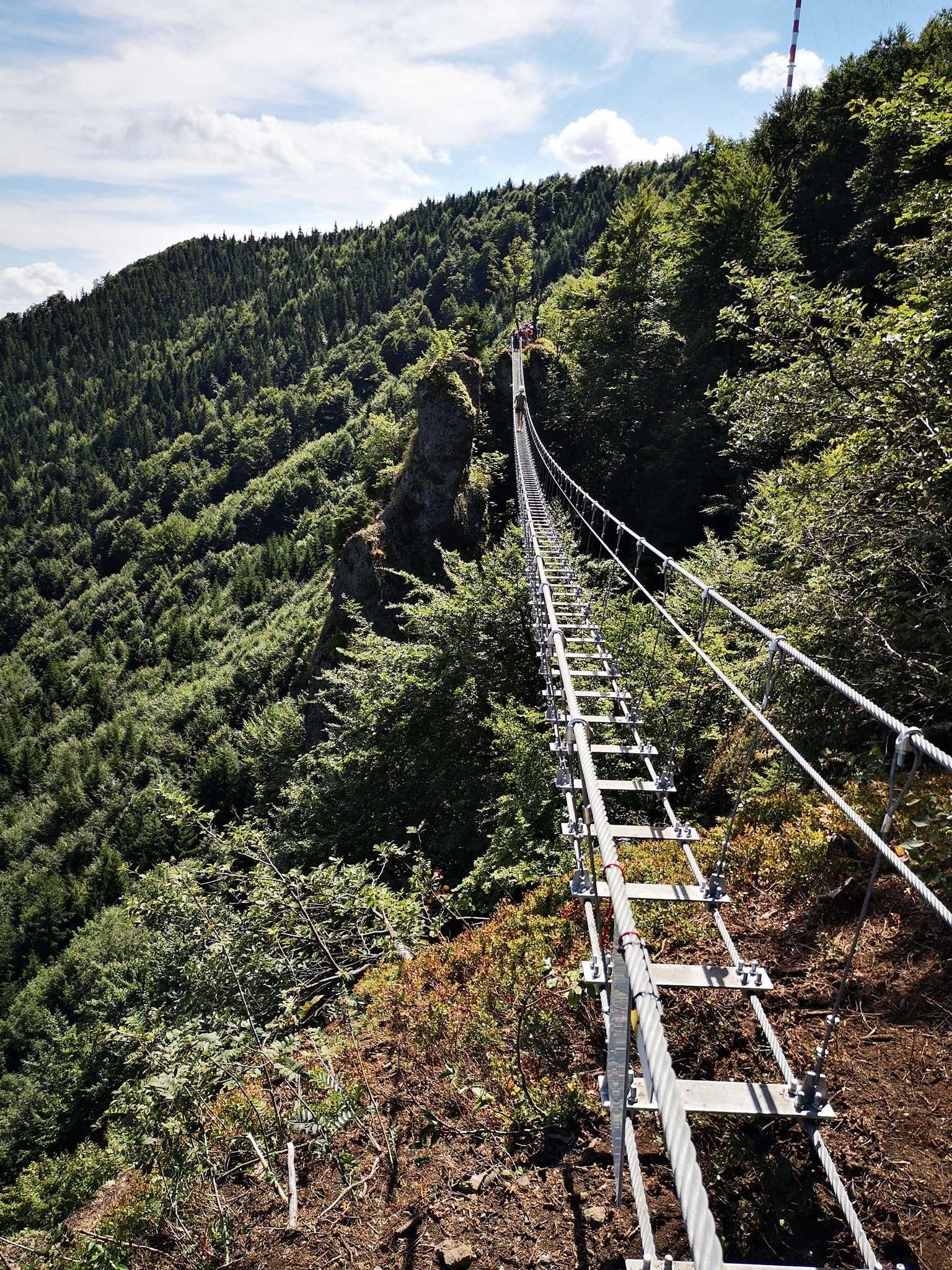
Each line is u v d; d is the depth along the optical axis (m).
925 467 6.90
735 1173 2.80
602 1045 3.67
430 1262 2.90
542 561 11.78
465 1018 4.32
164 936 6.61
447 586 33.78
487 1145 3.38
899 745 1.82
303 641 78.94
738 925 4.09
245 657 86.38
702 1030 3.45
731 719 9.11
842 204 37.62
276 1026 4.67
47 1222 6.66
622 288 38.06
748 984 3.11
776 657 2.88
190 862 6.72
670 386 34.97
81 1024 22.77
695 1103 2.66
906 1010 3.21
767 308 9.66
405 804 13.73
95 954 44.91
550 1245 2.82
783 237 32.50
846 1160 2.67
